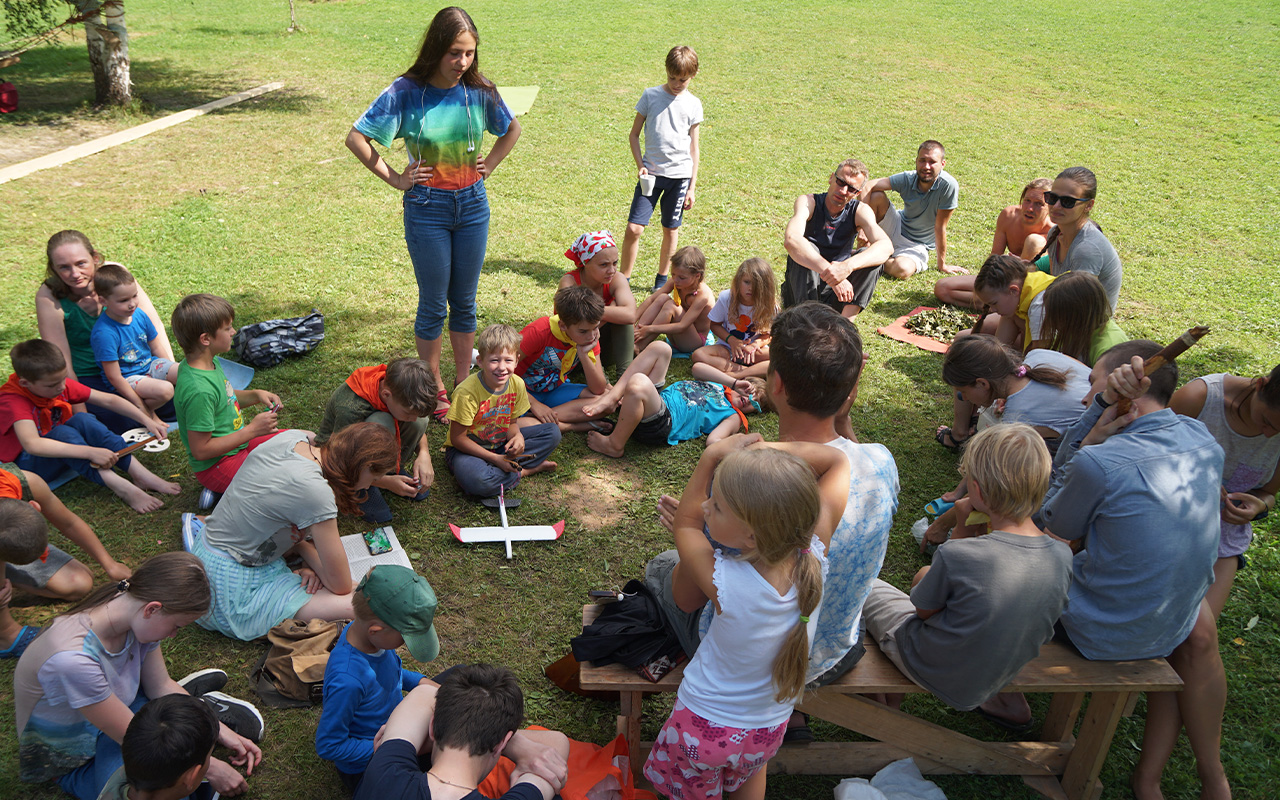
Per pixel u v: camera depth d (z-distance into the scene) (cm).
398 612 277
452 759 247
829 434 267
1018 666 269
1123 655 289
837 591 264
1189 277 763
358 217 830
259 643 361
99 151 1013
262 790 300
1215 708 296
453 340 543
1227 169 1077
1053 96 1430
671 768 264
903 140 1178
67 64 1500
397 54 1650
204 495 436
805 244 629
